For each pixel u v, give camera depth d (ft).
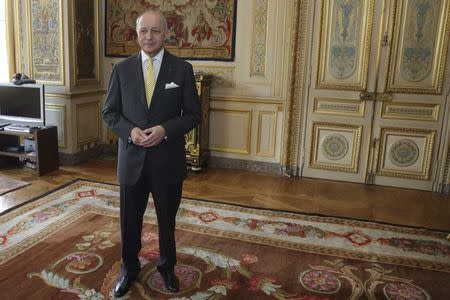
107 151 16.65
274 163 14.79
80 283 7.12
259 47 14.11
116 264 7.80
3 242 8.52
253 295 6.97
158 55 6.27
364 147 13.79
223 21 14.28
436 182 13.34
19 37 14.60
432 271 7.99
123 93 6.32
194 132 14.08
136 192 6.54
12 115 13.76
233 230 9.59
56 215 10.05
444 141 13.03
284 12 13.62
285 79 13.99
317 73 13.73
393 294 7.15
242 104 14.66
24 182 12.59
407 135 13.35
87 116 15.42
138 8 15.12
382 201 12.21
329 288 7.27
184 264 7.91
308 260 8.28
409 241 9.33
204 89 14.14
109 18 15.55
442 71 12.71
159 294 6.88
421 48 12.78
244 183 13.47
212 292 7.00
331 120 13.89
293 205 11.55
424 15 12.60
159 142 6.16
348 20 13.16
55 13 13.93
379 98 13.33
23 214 10.03
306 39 13.57
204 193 12.28
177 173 6.49
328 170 14.28
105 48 15.87
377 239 9.38
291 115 14.12
